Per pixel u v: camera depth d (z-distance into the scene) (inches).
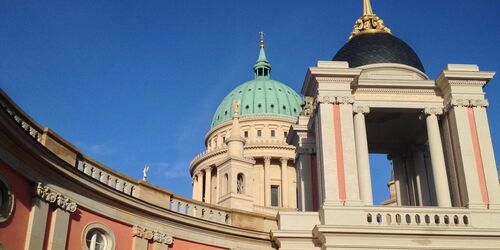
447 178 1211.9
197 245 1096.2
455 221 1107.3
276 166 3235.7
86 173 951.6
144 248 1000.9
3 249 751.1
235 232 1145.4
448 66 1235.2
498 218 1103.0
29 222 805.9
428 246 1069.8
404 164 1462.8
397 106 1235.9
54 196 855.1
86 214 915.4
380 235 1067.9
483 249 1075.3
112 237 948.6
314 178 1409.9
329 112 1178.0
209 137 3575.3
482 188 1130.0
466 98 1204.5
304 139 1459.2
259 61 3959.2
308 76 1234.0
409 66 1334.9
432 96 1254.3
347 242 1061.1
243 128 3440.0
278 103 3558.1
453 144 1198.3
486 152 1159.0
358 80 1233.4
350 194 1115.3
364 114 1228.5
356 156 1175.6
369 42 1390.3
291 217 1152.8
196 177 3297.2
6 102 779.4
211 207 1156.5
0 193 765.9
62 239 855.1
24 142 784.3
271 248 1168.8
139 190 1042.1
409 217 1107.9
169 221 1061.8
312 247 1121.4
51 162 845.2
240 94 3666.3
